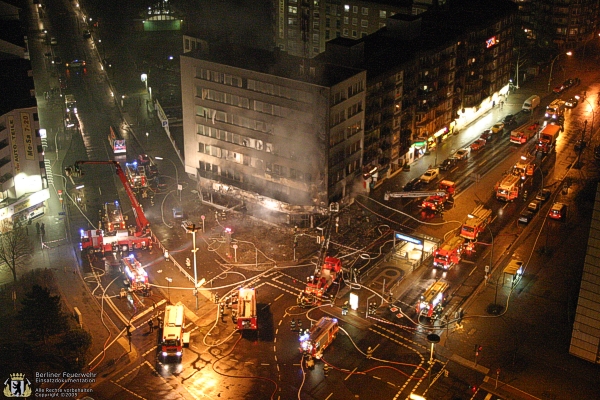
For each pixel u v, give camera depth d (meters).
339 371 98.50
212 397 93.56
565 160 167.38
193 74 144.88
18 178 134.75
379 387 95.56
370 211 143.88
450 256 122.38
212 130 147.00
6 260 116.94
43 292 98.94
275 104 135.75
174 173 161.50
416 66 157.00
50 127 182.12
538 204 144.25
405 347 103.75
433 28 174.50
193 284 119.56
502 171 161.75
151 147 174.50
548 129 171.88
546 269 123.19
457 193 151.88
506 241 132.62
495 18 184.25
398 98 153.50
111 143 171.62
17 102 133.25
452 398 93.81
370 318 110.06
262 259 127.12
